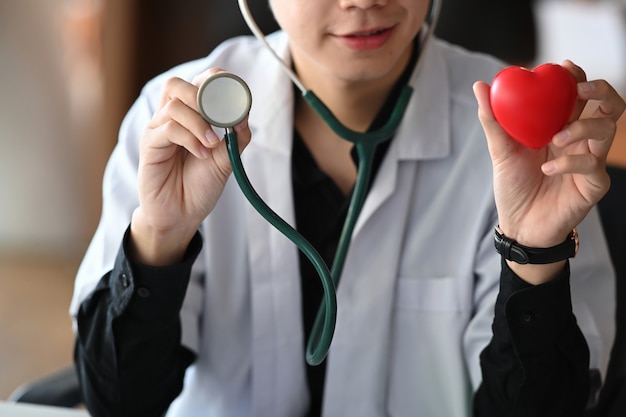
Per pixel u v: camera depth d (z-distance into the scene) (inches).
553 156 44.3
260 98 58.6
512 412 50.6
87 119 140.1
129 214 57.1
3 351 124.8
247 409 59.3
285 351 57.5
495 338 49.9
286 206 56.7
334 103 56.1
